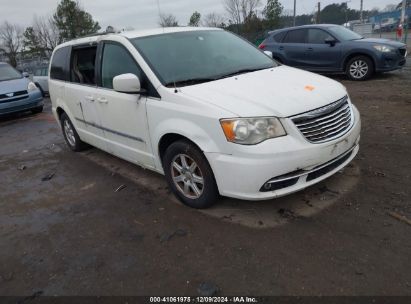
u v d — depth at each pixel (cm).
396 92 847
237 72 418
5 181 553
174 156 384
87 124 542
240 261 305
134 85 386
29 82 1079
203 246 329
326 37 1100
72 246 354
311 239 321
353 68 1060
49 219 413
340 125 357
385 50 1006
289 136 323
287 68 450
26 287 305
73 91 546
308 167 331
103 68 472
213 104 337
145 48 423
